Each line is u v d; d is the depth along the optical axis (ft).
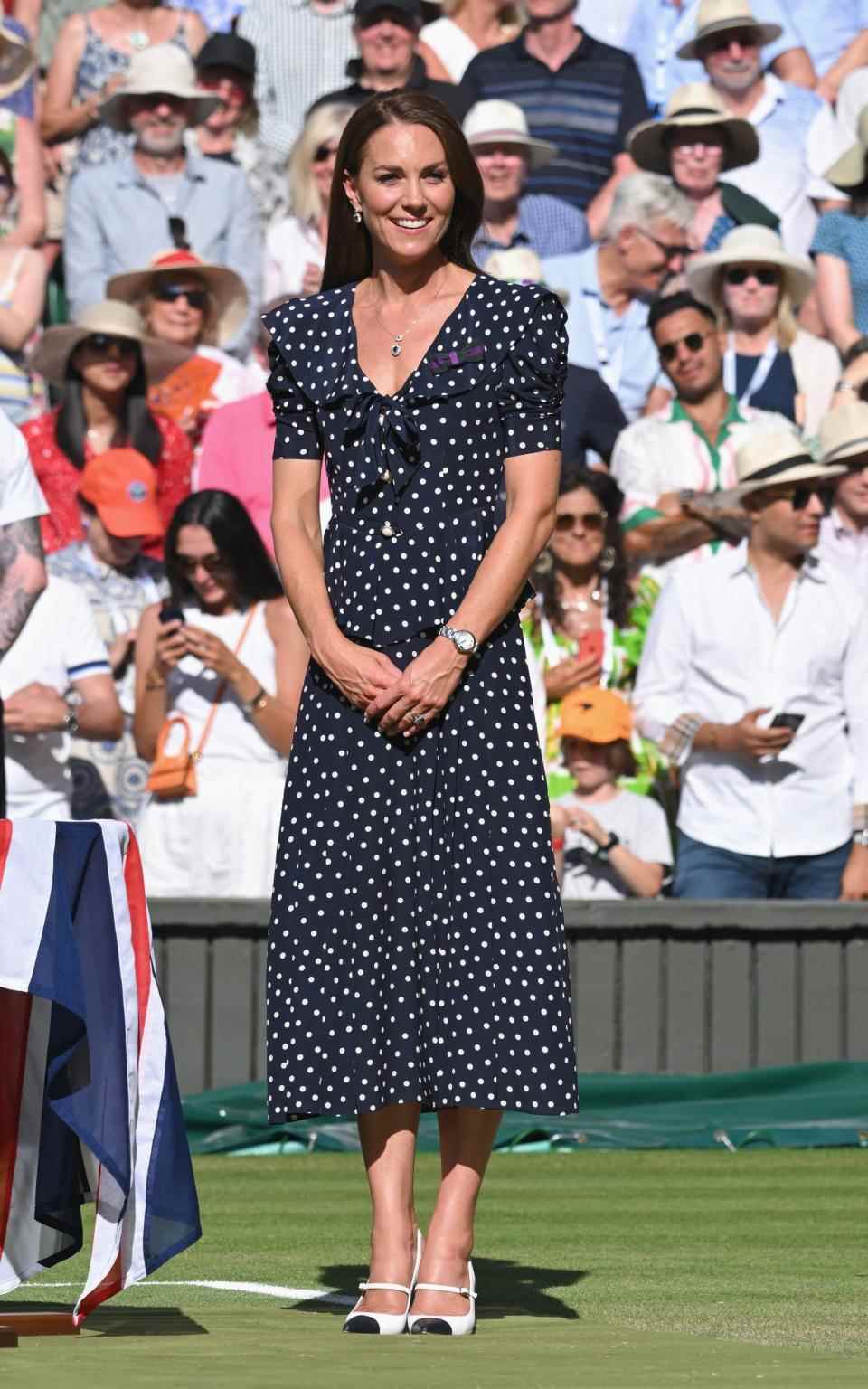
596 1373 29.07
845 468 89.10
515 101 105.19
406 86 104.17
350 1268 45.24
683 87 103.71
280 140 104.94
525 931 35.83
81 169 102.42
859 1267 45.88
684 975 85.15
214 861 83.82
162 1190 32.65
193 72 102.47
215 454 94.22
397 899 35.76
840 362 101.71
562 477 89.10
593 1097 82.89
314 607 36.78
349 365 37.35
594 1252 48.91
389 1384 27.48
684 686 87.97
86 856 32.83
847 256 102.37
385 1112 35.91
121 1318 36.06
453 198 37.01
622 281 102.22
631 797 88.63
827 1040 85.35
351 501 37.06
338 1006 35.76
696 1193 64.18
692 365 96.32
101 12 105.09
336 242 38.78
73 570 92.17
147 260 101.24
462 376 36.86
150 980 33.17
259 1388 27.02
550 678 88.58
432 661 35.65
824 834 87.56
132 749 92.02
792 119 105.40
